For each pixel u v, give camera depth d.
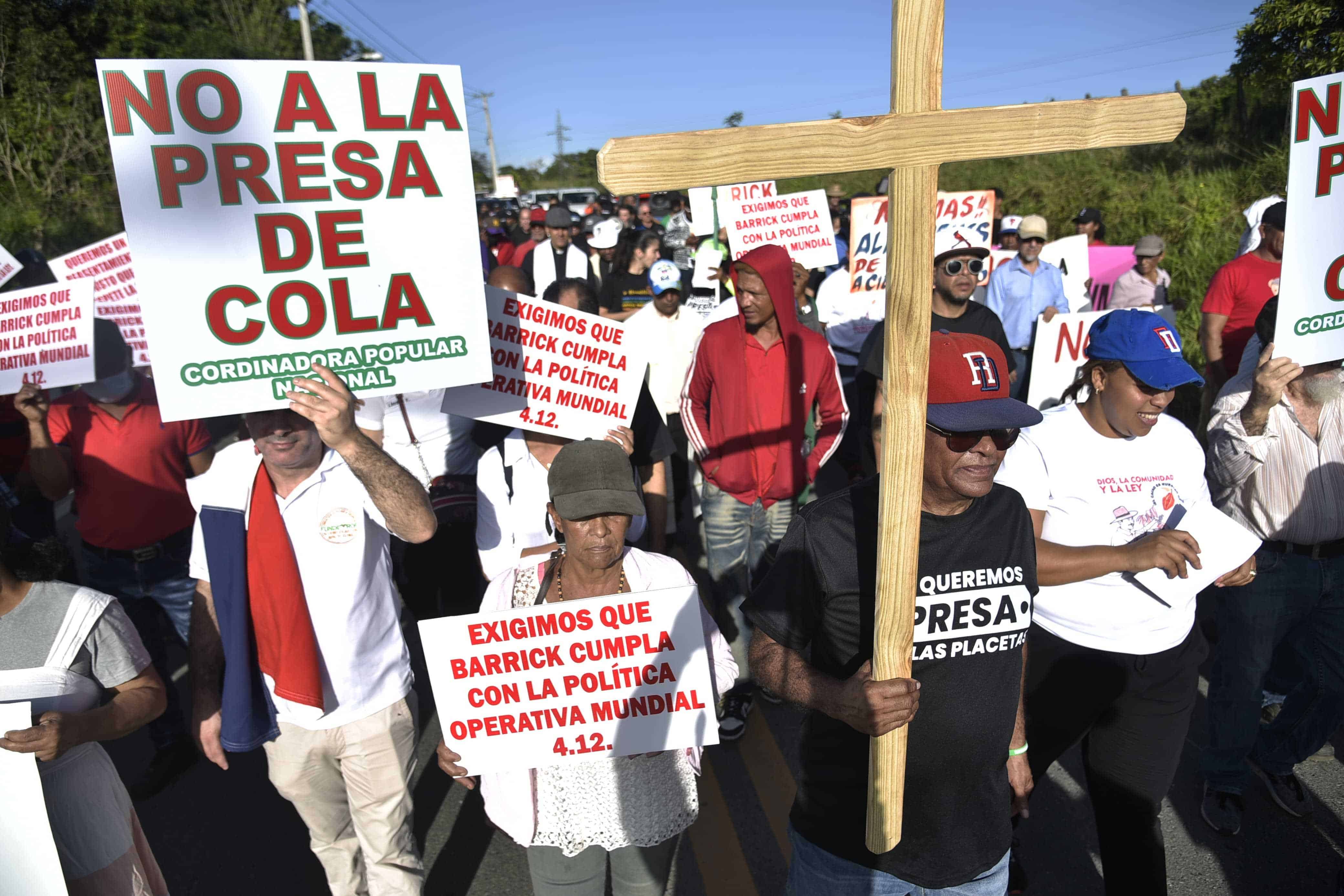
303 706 2.58
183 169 2.16
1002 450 1.95
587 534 2.21
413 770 2.80
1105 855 2.76
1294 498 3.12
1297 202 2.70
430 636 2.10
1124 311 2.56
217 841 3.66
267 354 2.29
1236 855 3.34
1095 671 2.62
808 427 4.59
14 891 2.09
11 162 17.06
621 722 2.17
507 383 3.21
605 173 1.37
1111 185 14.79
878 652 1.76
